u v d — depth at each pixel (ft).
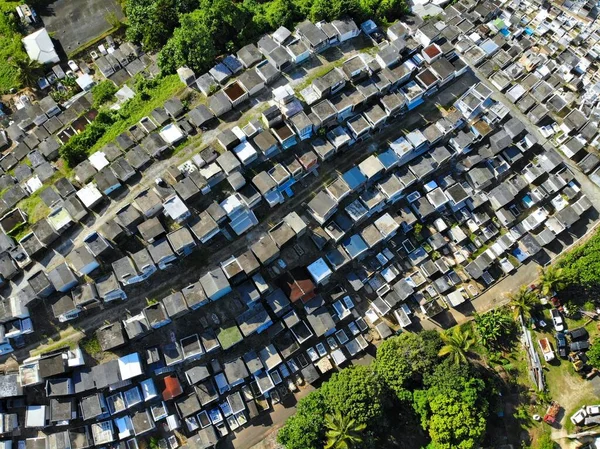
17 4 316.40
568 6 292.40
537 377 226.58
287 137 235.81
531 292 233.96
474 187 251.80
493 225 249.14
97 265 219.82
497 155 254.06
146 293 223.10
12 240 224.53
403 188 239.71
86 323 218.38
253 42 268.41
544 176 254.68
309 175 244.22
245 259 218.79
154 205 221.25
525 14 294.05
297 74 256.11
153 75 271.28
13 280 221.87
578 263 229.66
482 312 239.71
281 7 272.92
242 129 239.71
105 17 313.73
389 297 234.99
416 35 265.75
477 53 271.90
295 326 226.38
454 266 246.27
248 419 221.66
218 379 220.84
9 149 272.51
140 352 218.59
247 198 229.66
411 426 219.61
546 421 220.64
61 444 203.00
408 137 244.22
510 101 264.93
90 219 230.07
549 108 262.47
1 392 204.03
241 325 221.46
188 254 228.02
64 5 315.99
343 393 204.13
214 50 259.39
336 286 236.43
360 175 236.84
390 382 214.28
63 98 286.66
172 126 241.55
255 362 221.25
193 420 216.74
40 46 295.48
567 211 244.01
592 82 269.85
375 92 244.63
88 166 237.25
